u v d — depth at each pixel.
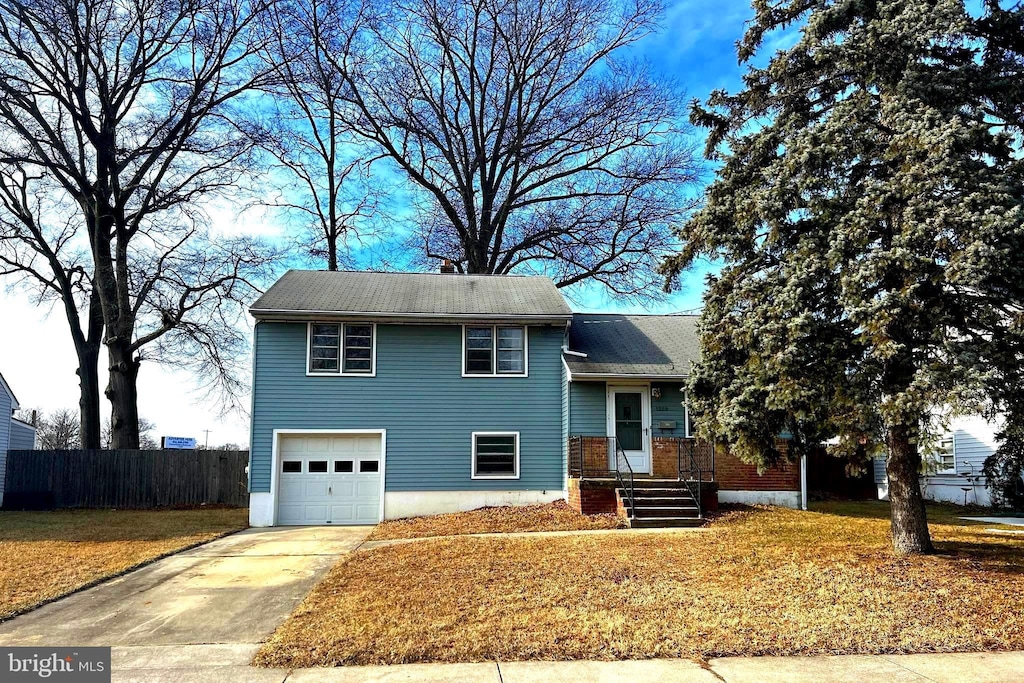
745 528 14.45
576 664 6.93
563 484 18.91
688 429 18.89
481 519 16.33
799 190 10.58
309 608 9.12
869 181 10.02
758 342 10.63
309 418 18.47
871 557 10.94
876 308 8.92
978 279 8.47
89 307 28.61
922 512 11.16
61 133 26.53
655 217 31.75
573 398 18.75
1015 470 17.42
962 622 7.93
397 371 18.94
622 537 13.62
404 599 9.30
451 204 34.16
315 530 16.66
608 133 32.66
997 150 9.73
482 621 8.25
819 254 10.00
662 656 7.12
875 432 9.64
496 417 19.05
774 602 8.88
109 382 25.91
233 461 24.05
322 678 6.65
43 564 12.07
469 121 34.34
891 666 6.77
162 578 11.22
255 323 18.64
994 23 10.44
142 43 26.08
